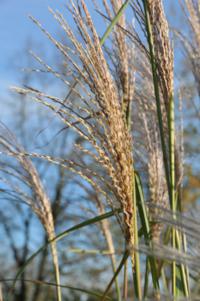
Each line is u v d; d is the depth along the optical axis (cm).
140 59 100
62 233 92
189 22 91
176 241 88
